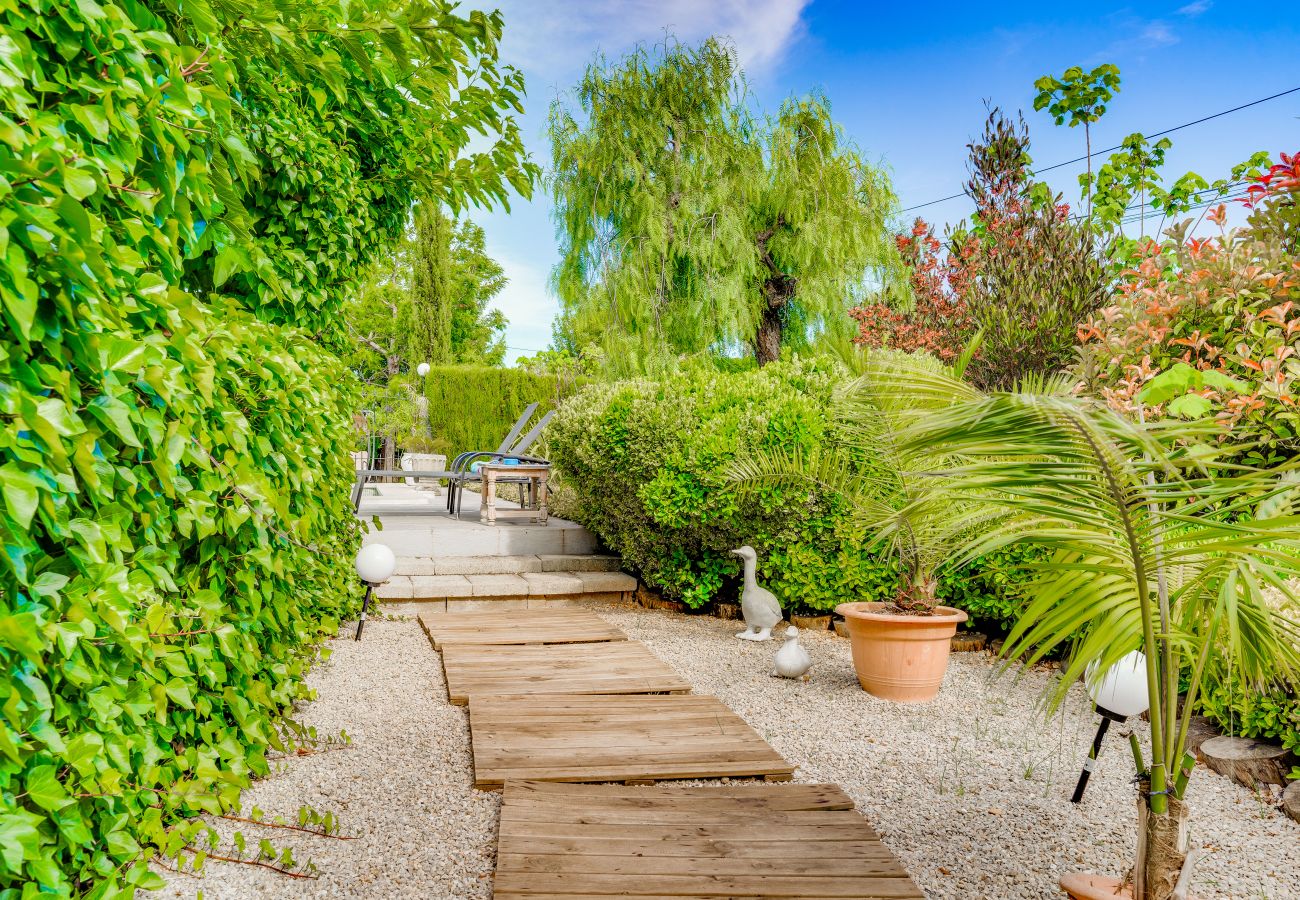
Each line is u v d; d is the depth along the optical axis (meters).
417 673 4.95
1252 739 3.65
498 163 4.21
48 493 1.40
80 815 1.73
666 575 6.97
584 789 3.16
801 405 6.07
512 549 7.89
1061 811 3.15
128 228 1.63
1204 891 2.60
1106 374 5.17
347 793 3.16
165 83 1.72
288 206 3.54
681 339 14.09
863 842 2.74
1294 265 4.47
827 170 13.98
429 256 25.59
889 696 4.63
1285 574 2.12
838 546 6.26
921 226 11.81
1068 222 7.53
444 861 2.65
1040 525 2.50
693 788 3.19
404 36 2.54
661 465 6.48
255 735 2.83
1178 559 2.22
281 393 2.72
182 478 2.08
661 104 14.05
